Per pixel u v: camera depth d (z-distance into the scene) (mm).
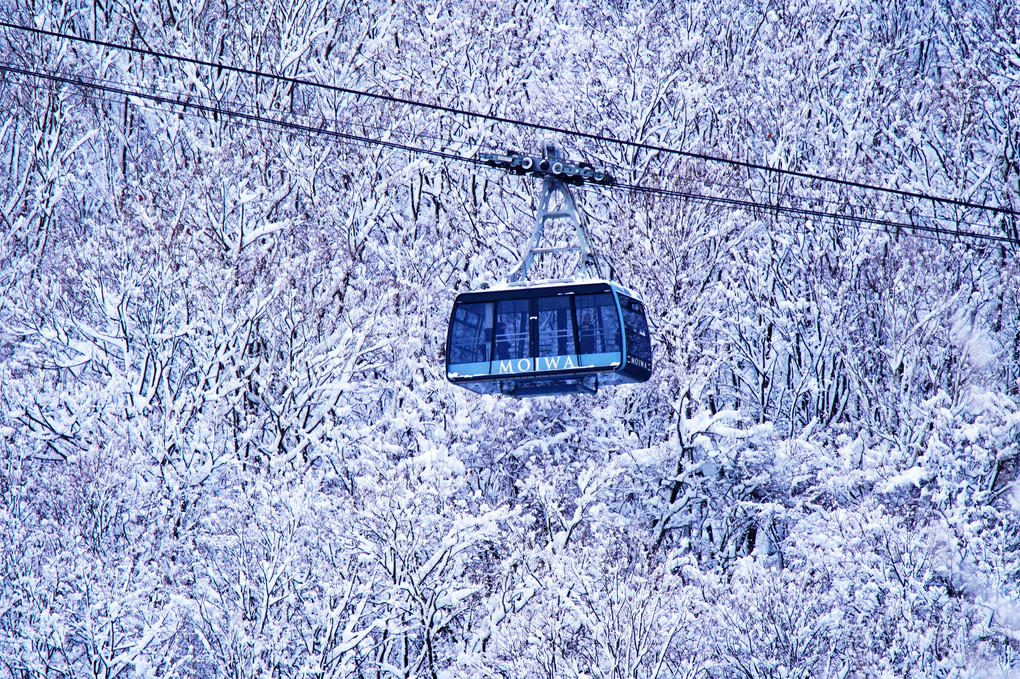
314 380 53375
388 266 58500
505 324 30766
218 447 52281
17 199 62000
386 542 44906
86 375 55219
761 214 57562
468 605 48594
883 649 44906
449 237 61188
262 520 45688
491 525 46406
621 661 41156
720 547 53938
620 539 47250
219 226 56781
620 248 56344
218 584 45438
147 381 53812
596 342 30062
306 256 56062
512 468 54219
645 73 61094
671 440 52625
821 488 51438
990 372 54562
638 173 59312
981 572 46250
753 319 58406
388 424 53281
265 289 55250
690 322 53719
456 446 51281
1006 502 49438
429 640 45312
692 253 54938
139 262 54562
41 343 55094
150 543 46906
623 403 54312
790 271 59188
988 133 61125
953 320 54531
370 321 53906
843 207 58312
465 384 31281
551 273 56875
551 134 61812
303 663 44031
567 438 54906
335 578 44594
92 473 47406
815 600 44938
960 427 50000
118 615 42812
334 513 46094
